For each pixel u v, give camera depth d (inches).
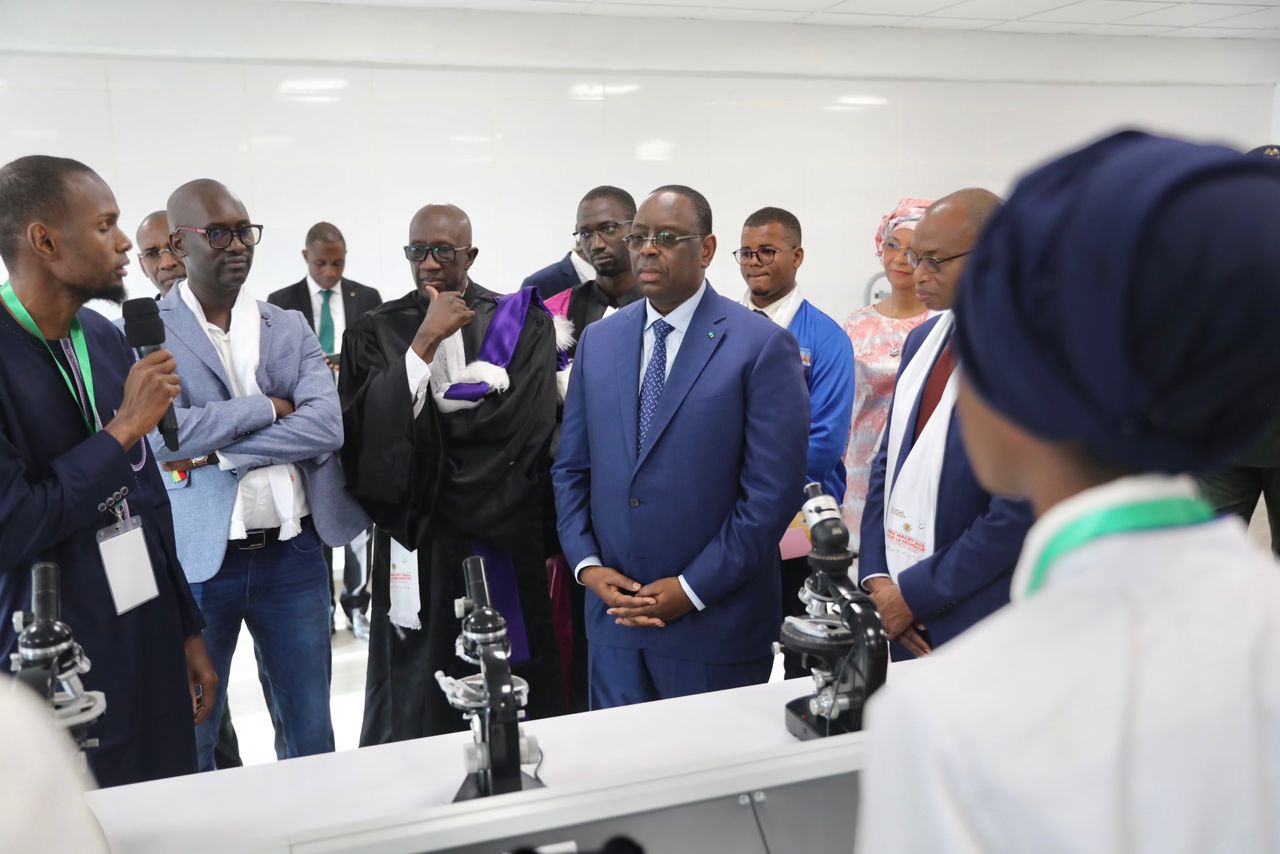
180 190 86.1
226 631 88.3
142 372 63.3
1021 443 16.8
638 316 79.9
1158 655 14.9
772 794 38.9
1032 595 16.1
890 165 257.4
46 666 41.7
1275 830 15.0
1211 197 13.9
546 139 228.4
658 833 36.9
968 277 16.5
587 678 99.8
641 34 229.1
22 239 59.5
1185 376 14.4
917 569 66.2
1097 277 14.1
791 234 114.4
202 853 34.8
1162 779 14.2
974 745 14.0
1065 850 13.6
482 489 88.0
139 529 64.3
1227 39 275.1
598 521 78.4
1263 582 16.2
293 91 208.1
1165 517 15.9
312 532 92.0
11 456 57.6
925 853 14.2
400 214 219.9
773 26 238.8
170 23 195.0
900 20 240.8
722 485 75.0
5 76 189.6
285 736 94.5
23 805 15.2
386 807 44.6
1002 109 264.7
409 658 91.1
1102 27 255.8
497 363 91.3
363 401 89.0
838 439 103.8
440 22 213.5
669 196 75.9
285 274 213.8
